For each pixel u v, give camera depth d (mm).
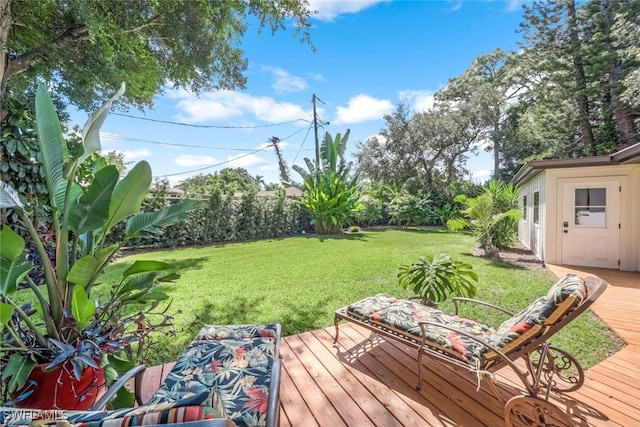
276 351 2123
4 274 1761
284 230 12562
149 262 2066
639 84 10172
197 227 10102
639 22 10812
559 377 2318
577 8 12625
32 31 5508
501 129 18312
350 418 1989
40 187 5043
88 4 4754
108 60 5664
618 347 2965
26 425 931
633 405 2117
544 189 6797
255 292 4793
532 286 4980
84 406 1814
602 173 6152
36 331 1833
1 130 4738
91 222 2010
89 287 2008
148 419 813
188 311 4012
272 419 1331
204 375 1830
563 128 13453
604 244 6207
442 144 18234
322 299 4434
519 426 1898
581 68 12680
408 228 15102
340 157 13836
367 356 2781
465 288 3268
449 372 2514
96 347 1833
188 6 5492
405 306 2840
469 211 7793
